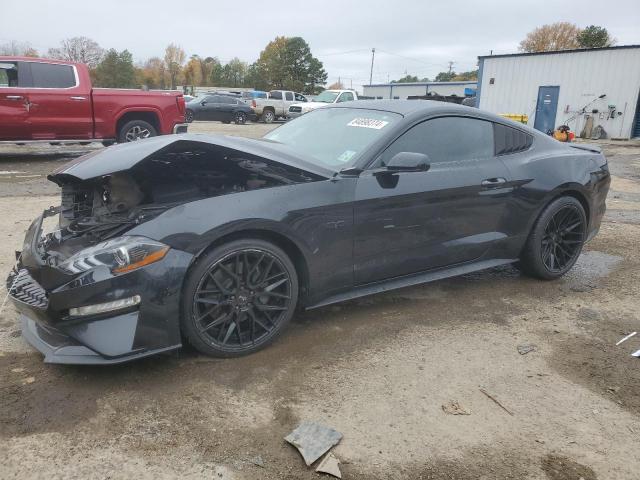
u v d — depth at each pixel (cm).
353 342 324
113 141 1095
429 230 358
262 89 8419
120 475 209
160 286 262
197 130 2058
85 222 312
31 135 991
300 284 322
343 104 423
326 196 311
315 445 227
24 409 246
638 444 238
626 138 2244
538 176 409
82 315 253
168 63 9762
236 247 285
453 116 383
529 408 262
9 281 308
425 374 290
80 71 1024
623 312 382
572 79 2338
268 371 287
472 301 396
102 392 261
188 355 299
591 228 460
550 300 402
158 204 306
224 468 214
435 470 218
